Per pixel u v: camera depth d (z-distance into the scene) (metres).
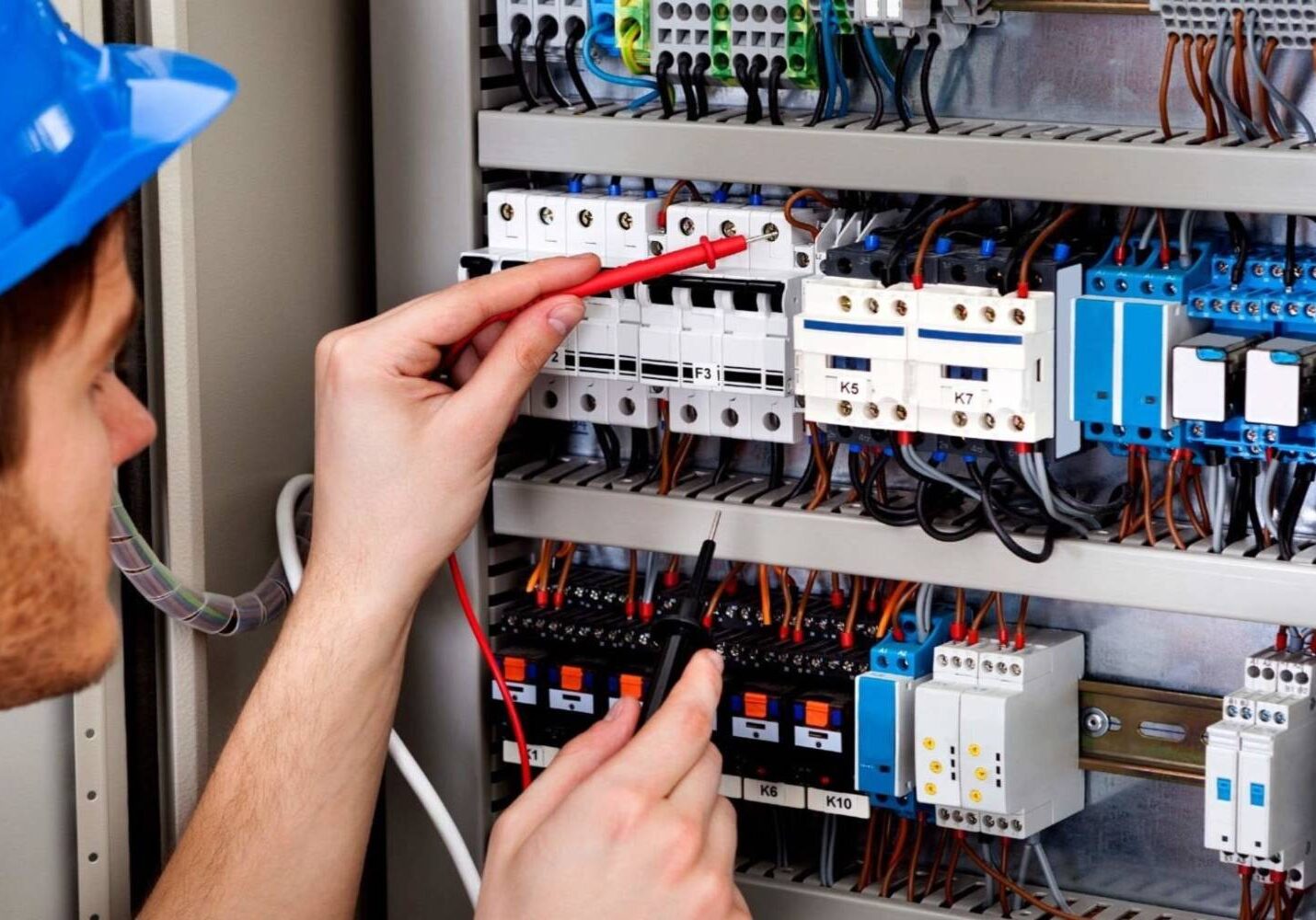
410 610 1.23
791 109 1.39
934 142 1.21
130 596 1.32
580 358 1.32
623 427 1.50
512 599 1.51
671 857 0.93
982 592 1.40
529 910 0.93
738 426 1.32
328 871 1.20
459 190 1.40
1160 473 1.31
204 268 1.32
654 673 1.18
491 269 1.35
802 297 1.24
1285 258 1.19
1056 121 1.31
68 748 1.27
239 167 1.34
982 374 1.18
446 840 1.36
